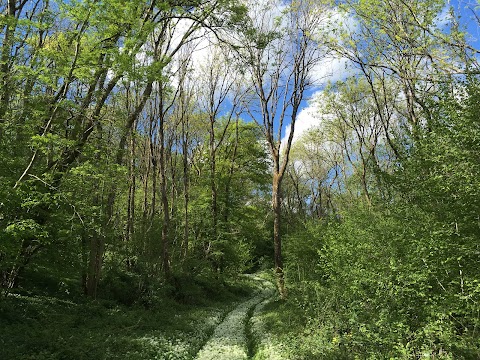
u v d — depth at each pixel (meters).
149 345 11.05
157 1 15.05
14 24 10.28
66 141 10.37
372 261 9.21
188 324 15.80
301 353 9.59
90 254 15.57
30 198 10.20
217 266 30.34
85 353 9.33
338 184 44.72
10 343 8.98
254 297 30.78
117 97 16.86
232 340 13.45
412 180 9.44
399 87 16.80
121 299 18.16
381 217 11.19
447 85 8.69
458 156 7.38
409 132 10.15
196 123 34.31
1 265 10.80
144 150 27.20
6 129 10.91
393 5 12.91
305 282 15.02
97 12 10.49
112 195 16.33
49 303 13.58
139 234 21.53
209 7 18.64
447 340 6.31
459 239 7.27
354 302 9.25
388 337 7.26
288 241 22.34
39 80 10.49
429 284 7.35
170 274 22.67
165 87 20.12
